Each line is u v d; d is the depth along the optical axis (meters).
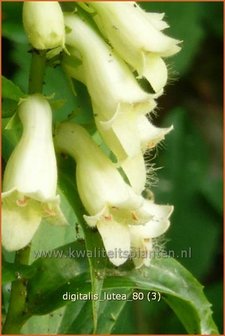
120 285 0.14
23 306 0.14
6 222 0.12
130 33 0.12
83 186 0.13
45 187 0.12
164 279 0.14
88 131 0.13
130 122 0.12
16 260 0.14
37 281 0.14
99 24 0.12
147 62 0.12
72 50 0.12
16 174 0.12
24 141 0.12
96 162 0.13
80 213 0.13
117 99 0.12
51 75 0.21
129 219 0.12
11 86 0.13
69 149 0.13
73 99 0.21
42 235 0.15
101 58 0.12
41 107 0.12
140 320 0.21
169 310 0.21
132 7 0.12
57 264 0.14
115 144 0.12
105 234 0.12
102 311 0.15
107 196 0.12
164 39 0.12
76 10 0.12
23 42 0.19
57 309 0.14
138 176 0.13
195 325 0.15
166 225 0.14
